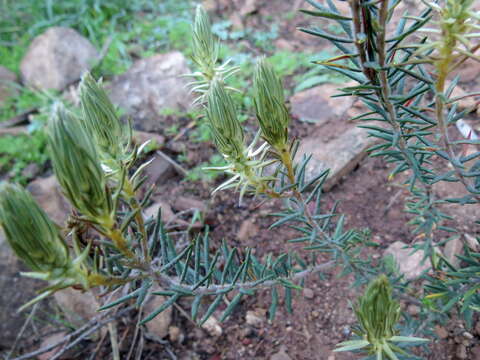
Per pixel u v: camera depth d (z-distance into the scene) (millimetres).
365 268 190
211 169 130
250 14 490
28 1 526
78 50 453
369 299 107
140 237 125
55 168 89
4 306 255
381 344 114
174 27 492
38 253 90
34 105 424
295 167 140
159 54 433
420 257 234
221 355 232
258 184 132
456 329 206
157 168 327
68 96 421
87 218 97
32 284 266
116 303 123
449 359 200
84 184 90
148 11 535
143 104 390
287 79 401
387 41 105
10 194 85
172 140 353
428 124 142
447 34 102
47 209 297
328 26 433
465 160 137
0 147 375
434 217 178
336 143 309
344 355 218
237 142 123
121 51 458
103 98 114
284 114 121
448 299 176
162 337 240
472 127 280
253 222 288
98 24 513
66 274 96
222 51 429
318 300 242
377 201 280
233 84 383
